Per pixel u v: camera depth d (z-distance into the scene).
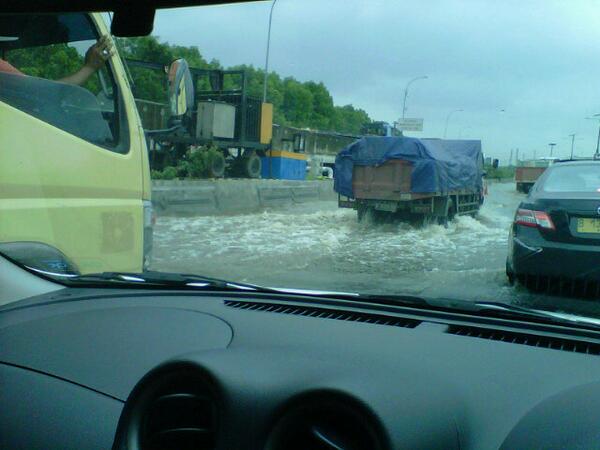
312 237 9.35
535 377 2.07
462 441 1.74
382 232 10.21
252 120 13.25
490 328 2.53
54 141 3.60
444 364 2.17
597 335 2.40
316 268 6.41
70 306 3.04
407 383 1.86
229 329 2.61
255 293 3.13
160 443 1.79
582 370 2.12
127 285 3.34
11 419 2.18
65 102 3.79
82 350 2.53
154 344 2.53
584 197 5.19
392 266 6.37
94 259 3.83
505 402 1.92
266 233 9.97
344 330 2.54
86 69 4.02
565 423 1.77
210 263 6.93
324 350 2.29
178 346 2.49
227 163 15.03
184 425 1.80
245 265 6.77
